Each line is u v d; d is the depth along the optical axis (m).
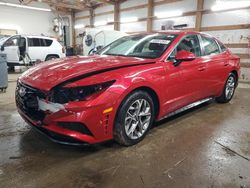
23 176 1.72
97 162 1.95
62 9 15.44
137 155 2.09
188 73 2.74
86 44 9.18
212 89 3.41
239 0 7.34
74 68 2.08
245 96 4.99
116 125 2.08
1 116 3.09
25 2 13.16
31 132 2.54
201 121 3.08
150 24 10.50
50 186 1.62
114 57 2.57
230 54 3.89
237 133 2.70
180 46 2.76
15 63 8.04
